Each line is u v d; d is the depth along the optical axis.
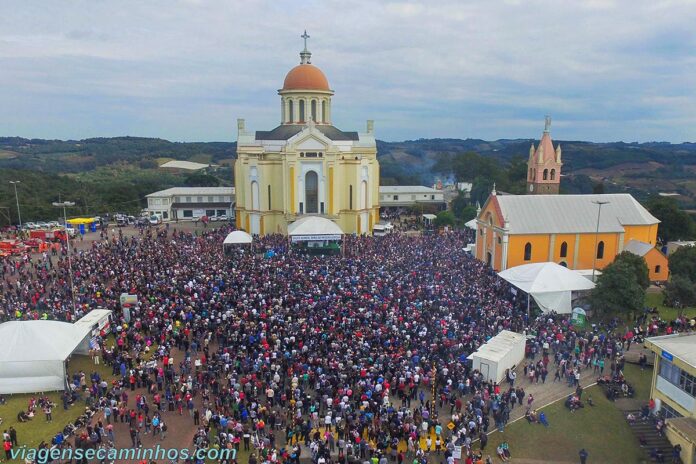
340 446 30.42
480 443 32.94
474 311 47.41
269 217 95.25
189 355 40.94
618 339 45.94
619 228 66.69
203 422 33.28
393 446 30.67
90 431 31.14
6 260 69.00
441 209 125.56
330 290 52.09
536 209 67.19
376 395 34.34
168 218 115.00
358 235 91.62
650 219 68.56
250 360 38.75
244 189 97.75
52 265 63.69
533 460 31.95
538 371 40.06
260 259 66.06
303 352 39.19
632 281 48.72
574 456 32.47
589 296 50.88
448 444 30.97
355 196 94.56
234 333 42.03
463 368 38.47
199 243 77.31
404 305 48.25
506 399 36.56
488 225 68.88
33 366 36.97
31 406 34.84
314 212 93.56
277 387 35.84
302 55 103.06
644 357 42.69
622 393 38.84
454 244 81.06
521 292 55.81
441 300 49.09
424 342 41.47
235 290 51.84
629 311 48.47
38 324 39.75
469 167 167.88
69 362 42.12
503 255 64.69
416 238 87.00
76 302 49.81
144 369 38.03
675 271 58.88
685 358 34.53
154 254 67.25
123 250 70.12
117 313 48.38
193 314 46.38
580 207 68.38
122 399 35.03
